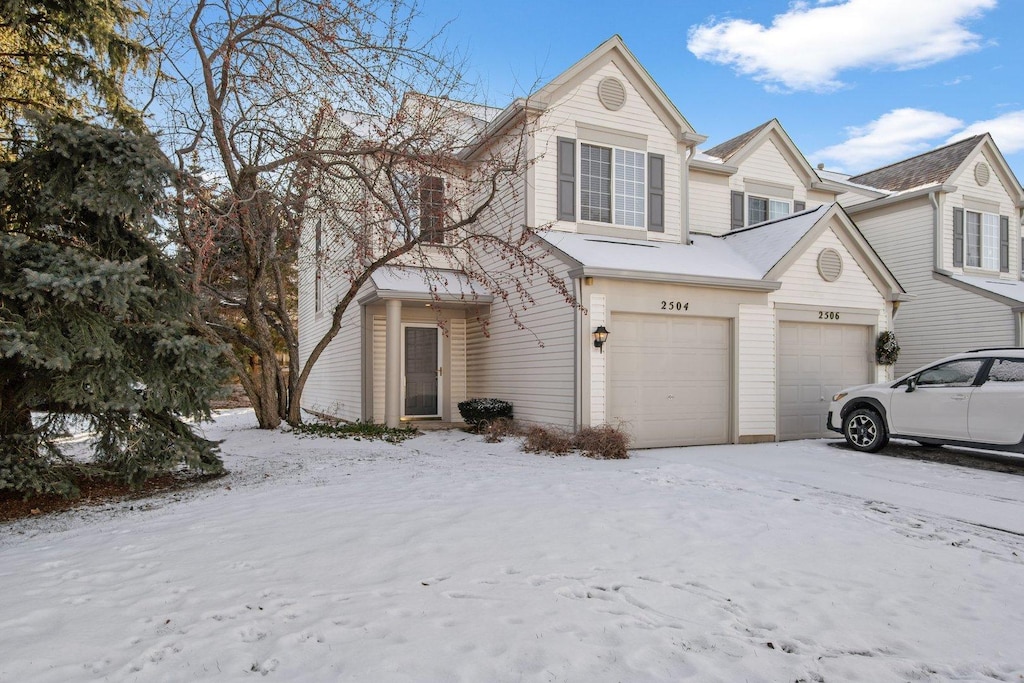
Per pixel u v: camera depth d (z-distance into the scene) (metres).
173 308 7.68
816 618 3.66
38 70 8.80
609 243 12.55
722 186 16.48
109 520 5.93
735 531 5.38
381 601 3.70
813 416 12.87
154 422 7.22
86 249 6.74
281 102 10.30
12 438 6.39
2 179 6.16
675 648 3.16
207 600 3.72
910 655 3.24
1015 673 3.08
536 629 3.31
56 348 5.90
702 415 11.75
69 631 3.29
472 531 5.16
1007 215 19.06
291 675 2.80
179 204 8.88
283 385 14.38
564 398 11.10
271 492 6.96
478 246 14.46
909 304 18.22
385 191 11.11
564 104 12.83
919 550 5.06
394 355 13.12
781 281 12.41
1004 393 8.84
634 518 5.67
